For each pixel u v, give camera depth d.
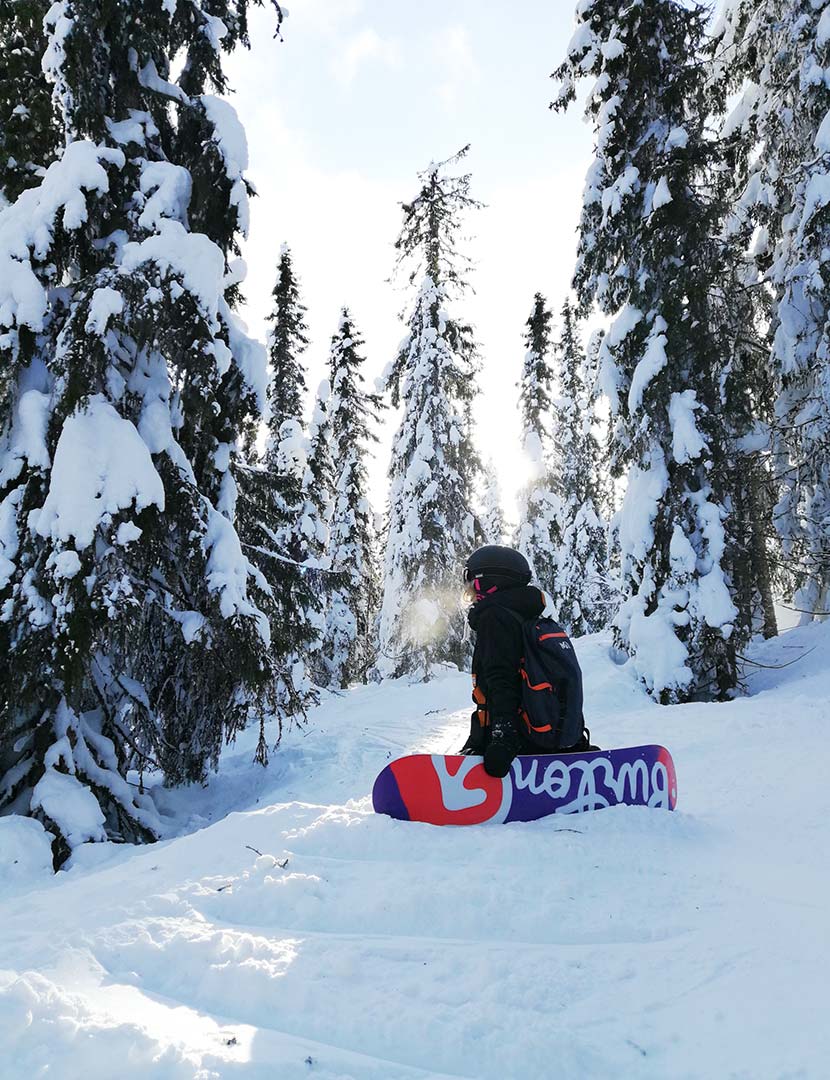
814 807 4.39
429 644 19.05
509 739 3.41
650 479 12.43
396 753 9.35
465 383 20.25
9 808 6.55
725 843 3.53
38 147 7.56
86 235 6.84
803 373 13.14
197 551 7.13
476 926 2.56
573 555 29.20
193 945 2.43
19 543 6.49
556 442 30.11
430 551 19.22
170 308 6.74
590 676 12.66
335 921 2.63
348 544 25.09
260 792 8.38
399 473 20.73
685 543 11.80
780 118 13.70
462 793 3.59
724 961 2.24
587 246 13.56
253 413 7.88
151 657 7.59
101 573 6.36
